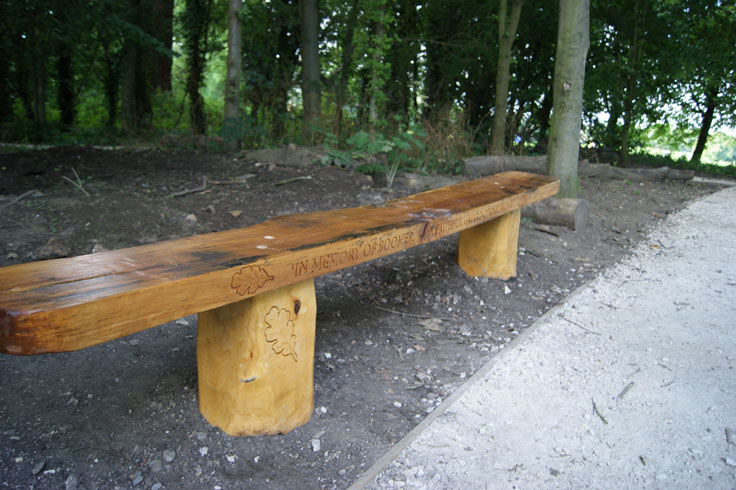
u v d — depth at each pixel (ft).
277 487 6.10
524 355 9.80
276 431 6.94
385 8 32.32
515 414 7.91
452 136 28.96
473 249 13.41
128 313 4.49
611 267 15.51
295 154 22.47
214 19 42.34
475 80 42.96
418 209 9.78
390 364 9.29
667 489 6.40
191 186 18.06
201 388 7.09
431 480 6.40
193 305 5.04
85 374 8.05
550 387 8.72
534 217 19.45
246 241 6.63
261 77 32.83
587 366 9.47
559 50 18.97
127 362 8.48
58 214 13.96
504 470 6.65
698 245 18.15
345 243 6.90
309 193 18.47
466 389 8.50
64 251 12.01
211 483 6.07
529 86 42.86
